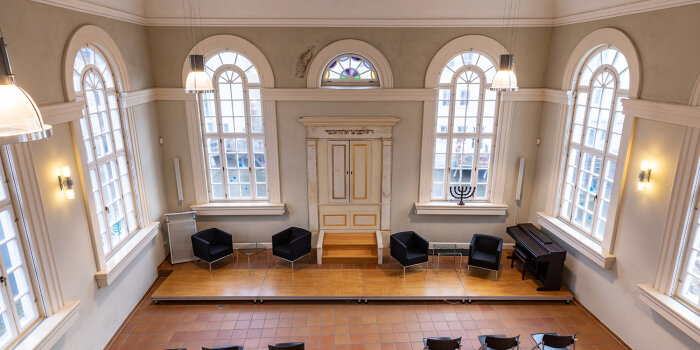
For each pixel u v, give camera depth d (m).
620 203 5.69
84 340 5.21
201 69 5.45
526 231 7.40
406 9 7.02
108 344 5.75
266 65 7.31
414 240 7.70
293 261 7.38
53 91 4.74
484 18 7.09
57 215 4.80
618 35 5.53
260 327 6.11
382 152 7.79
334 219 8.20
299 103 7.55
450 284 7.05
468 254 7.46
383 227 8.19
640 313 5.36
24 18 4.30
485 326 6.12
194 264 7.79
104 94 6.00
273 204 8.04
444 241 8.29
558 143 7.02
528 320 6.26
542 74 7.39
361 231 8.27
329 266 7.71
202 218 8.16
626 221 5.60
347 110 7.59
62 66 4.89
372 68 7.56
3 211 4.13
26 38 4.33
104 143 6.01
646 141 5.21
